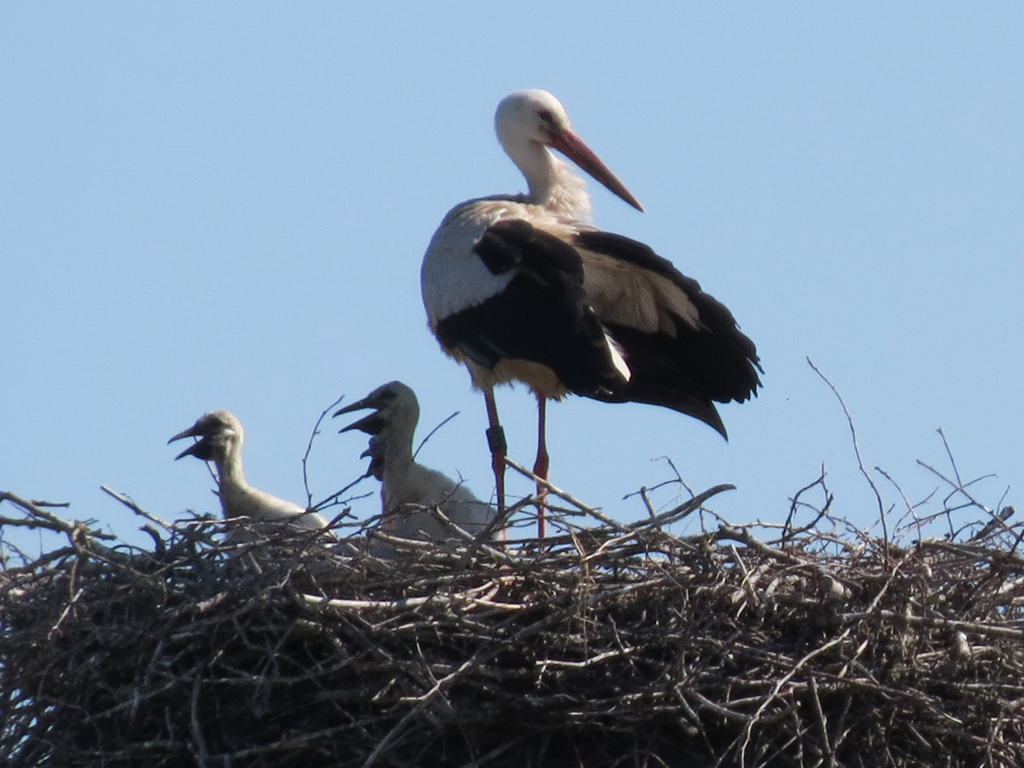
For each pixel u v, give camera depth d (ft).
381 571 43.70
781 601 42.78
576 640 42.11
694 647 42.04
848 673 42.11
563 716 41.45
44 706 42.86
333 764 41.78
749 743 42.06
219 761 41.63
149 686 41.60
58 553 43.96
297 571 42.80
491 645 41.75
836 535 45.52
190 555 43.75
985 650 42.86
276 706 42.19
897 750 42.65
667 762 42.19
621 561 43.11
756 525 44.37
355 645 42.19
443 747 42.19
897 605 42.80
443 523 45.24
